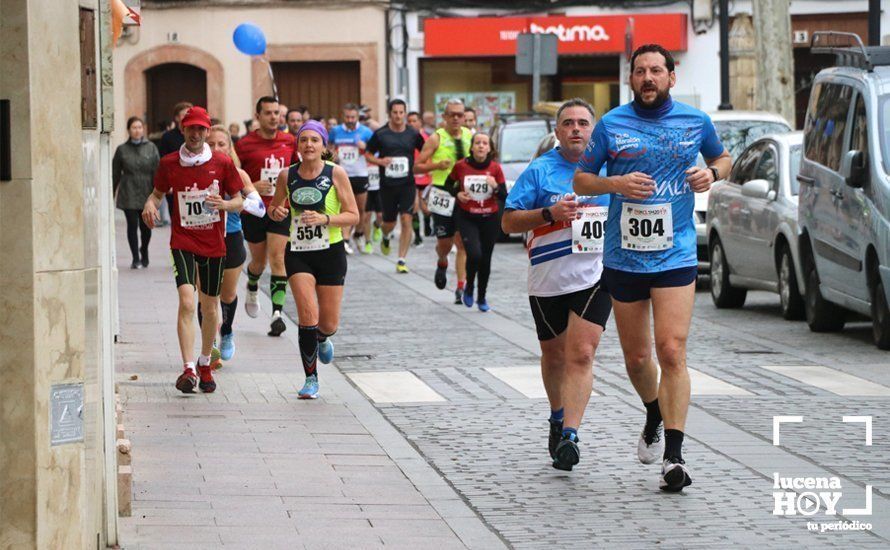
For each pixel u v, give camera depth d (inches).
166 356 720.3
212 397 611.8
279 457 492.7
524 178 476.4
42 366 309.9
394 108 1227.9
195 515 412.5
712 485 452.8
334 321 617.6
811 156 828.6
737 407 586.6
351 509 422.6
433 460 492.1
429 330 832.9
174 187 613.3
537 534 396.2
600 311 463.2
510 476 467.8
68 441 319.0
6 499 309.6
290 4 1991.9
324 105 2017.7
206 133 614.5
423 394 624.4
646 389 460.8
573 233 462.3
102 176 362.9
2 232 305.4
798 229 839.1
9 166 304.0
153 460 484.4
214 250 617.6
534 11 1939.0
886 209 724.7
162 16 2020.2
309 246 607.8
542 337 480.1
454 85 1978.3
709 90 1904.5
